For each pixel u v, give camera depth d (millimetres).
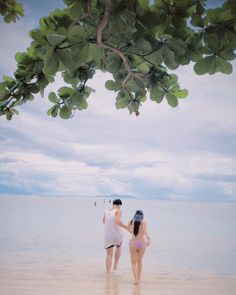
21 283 8086
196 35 1856
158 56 1900
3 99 2314
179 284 8453
